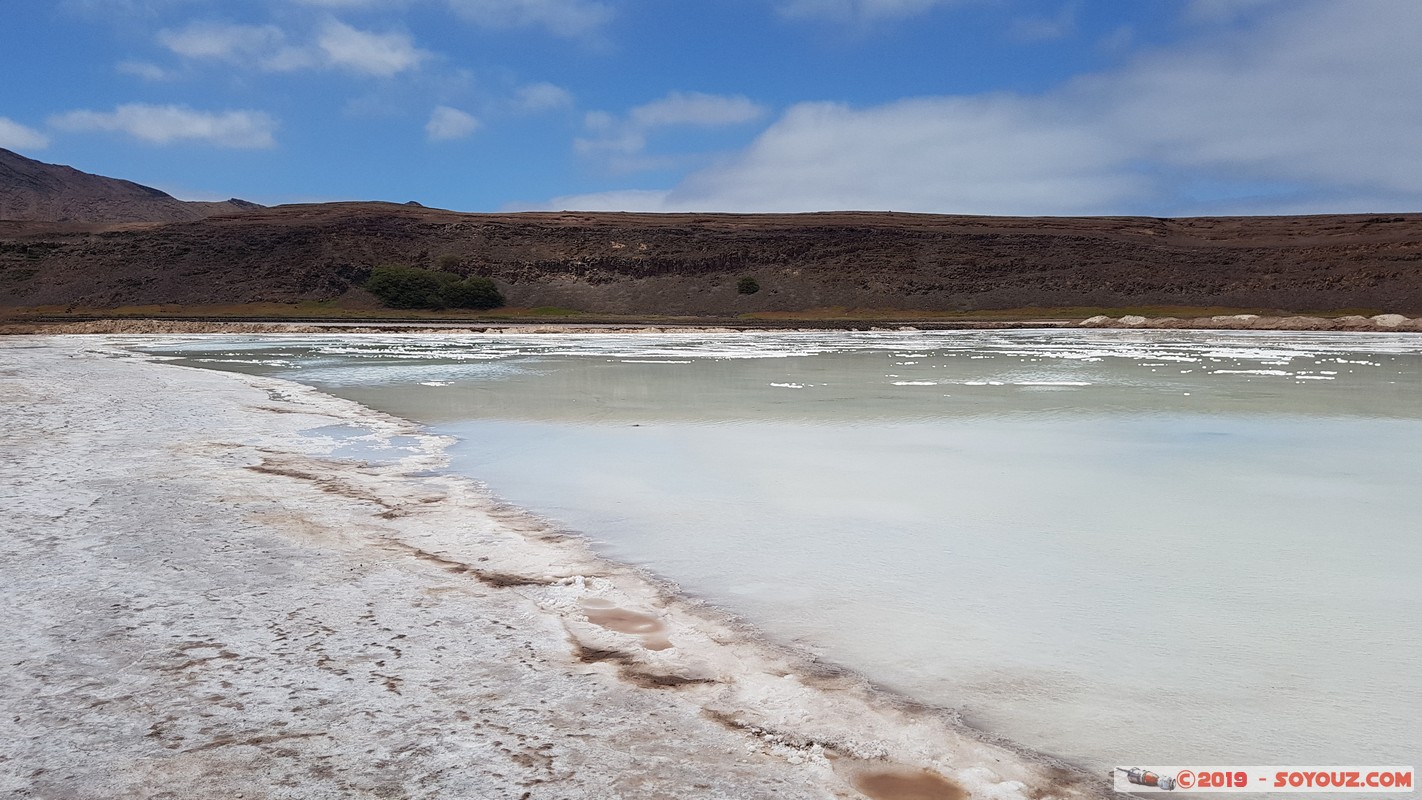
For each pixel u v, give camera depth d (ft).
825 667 15.58
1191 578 20.48
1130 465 34.78
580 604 18.66
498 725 13.04
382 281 311.47
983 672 15.39
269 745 12.26
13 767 11.58
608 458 36.27
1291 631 17.22
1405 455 37.11
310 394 61.77
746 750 12.60
